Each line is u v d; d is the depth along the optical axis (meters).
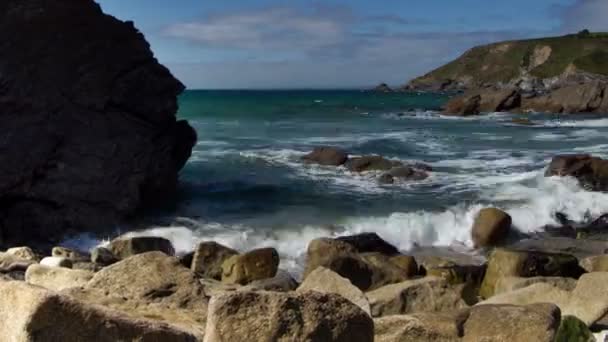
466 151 29.48
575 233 16.31
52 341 3.16
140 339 3.44
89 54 17.66
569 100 59.50
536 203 18.20
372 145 31.67
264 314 3.51
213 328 3.46
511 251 11.78
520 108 61.41
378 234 15.70
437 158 27.14
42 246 15.09
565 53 128.62
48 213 15.99
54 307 3.19
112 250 12.60
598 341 6.01
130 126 18.42
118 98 18.28
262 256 11.02
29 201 15.93
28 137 15.96
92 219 16.50
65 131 16.80
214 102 80.81
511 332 5.03
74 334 3.23
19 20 16.23
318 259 11.60
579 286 7.21
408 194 19.86
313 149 29.23
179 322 4.77
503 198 18.88
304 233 15.71
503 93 61.38
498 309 5.22
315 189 20.73
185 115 53.22
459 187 20.66
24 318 3.11
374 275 11.38
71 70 17.20
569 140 34.00
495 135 37.00
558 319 5.20
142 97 18.94
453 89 151.75
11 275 7.76
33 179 16.05
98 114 17.73
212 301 3.54
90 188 16.81
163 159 19.59
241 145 31.22
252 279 10.87
